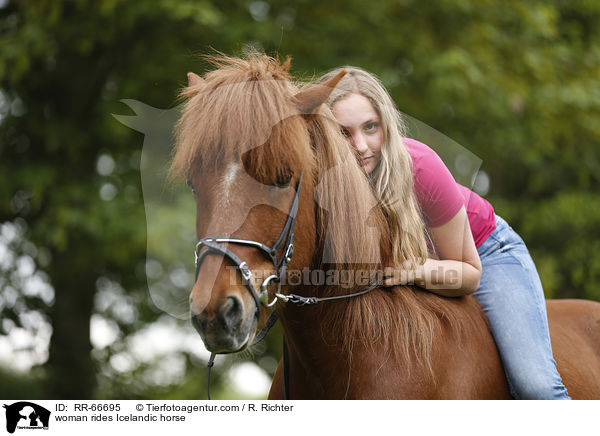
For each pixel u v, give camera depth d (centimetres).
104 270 996
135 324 1022
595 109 1033
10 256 964
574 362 349
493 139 984
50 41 852
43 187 839
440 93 868
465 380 281
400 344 272
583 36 1125
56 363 977
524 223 1088
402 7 907
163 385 1035
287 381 313
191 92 267
